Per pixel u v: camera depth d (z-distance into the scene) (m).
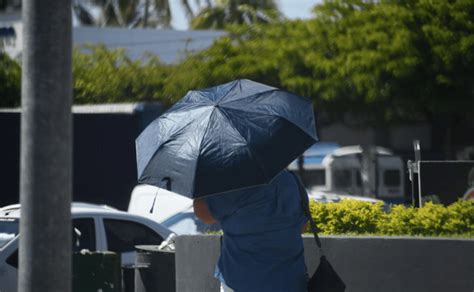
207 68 73.19
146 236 30.75
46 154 13.46
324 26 70.25
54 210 13.47
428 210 21.38
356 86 66.75
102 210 30.16
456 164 26.02
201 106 16.55
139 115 65.06
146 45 104.94
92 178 58.38
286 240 15.91
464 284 18.67
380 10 68.25
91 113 58.88
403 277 19.25
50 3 13.55
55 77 13.55
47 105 13.50
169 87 74.00
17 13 103.12
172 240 24.22
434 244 18.98
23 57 13.70
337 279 16.06
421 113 69.38
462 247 18.72
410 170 26.64
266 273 15.79
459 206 21.27
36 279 13.44
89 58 89.06
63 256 13.57
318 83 67.88
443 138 73.81
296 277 15.91
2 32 96.88
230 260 16.02
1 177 52.19
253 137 15.76
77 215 29.38
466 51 64.62
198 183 15.38
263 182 15.30
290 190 16.03
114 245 29.89
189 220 36.16
